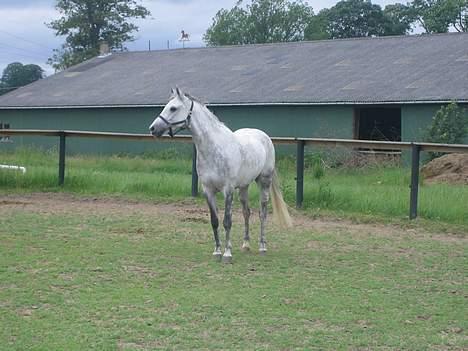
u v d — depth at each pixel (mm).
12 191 16500
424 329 7102
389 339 6777
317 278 9086
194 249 10750
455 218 13445
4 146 38188
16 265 9383
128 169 22281
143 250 10539
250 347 6461
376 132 32812
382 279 9125
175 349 6383
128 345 6461
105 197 15898
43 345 6402
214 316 7340
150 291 8250
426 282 9023
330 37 75750
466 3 62688
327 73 32312
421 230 12734
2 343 6457
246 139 10461
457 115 25312
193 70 37625
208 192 10031
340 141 14258
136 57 43531
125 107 34219
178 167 22562
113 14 68125
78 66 44000
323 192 14781
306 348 6473
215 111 32219
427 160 25078
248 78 34156
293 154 29875
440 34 34500
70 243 10914
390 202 14141
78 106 35344
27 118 37625
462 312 7691
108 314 7344
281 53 37656
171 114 9719
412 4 77688
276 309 7629
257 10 71500
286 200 14945
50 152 28484
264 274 9250
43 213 13742
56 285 8445
